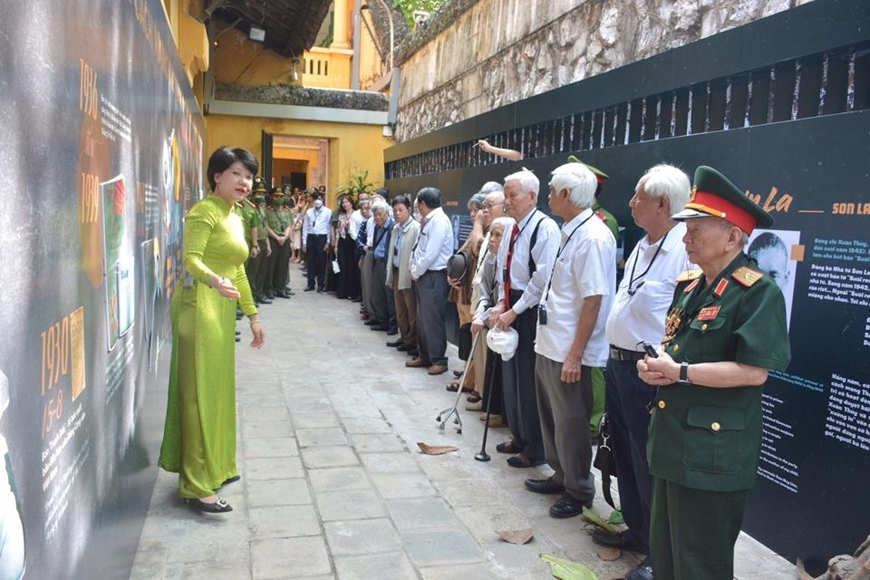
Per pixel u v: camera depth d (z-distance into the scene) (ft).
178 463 11.56
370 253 28.89
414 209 31.78
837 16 9.46
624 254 14.58
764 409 10.56
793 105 10.87
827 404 9.45
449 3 30.53
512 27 23.44
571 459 11.60
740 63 11.43
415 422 16.70
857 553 7.28
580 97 16.99
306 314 32.76
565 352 11.33
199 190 28.48
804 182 9.75
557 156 17.70
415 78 38.63
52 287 4.92
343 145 45.88
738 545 10.72
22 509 4.18
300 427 16.08
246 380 20.27
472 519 11.57
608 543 10.66
